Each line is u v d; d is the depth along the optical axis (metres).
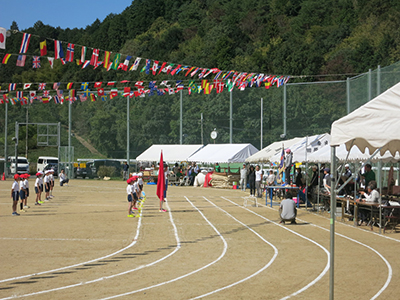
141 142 52.03
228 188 38.94
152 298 7.36
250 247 11.85
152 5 111.75
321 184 21.42
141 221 16.97
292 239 13.10
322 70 65.69
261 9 100.94
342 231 14.75
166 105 51.72
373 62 63.06
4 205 23.03
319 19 89.62
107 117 53.62
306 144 22.03
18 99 23.98
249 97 48.69
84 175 51.97
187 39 95.62
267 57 72.75
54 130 55.69
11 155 59.12
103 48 106.94
